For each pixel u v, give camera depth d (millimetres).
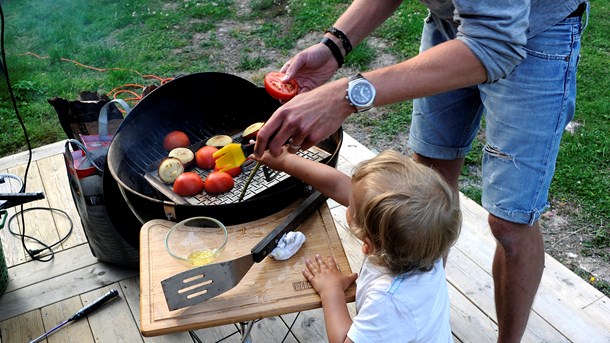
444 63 1245
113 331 2006
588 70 3723
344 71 3857
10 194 1773
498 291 1696
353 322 1259
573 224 2617
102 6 4816
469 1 1204
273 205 1575
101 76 3908
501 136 1511
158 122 2045
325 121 1276
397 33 4203
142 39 4328
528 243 1584
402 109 3473
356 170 1336
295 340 1962
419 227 1196
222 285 1293
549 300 2035
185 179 1743
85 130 2166
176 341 1967
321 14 4555
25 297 2141
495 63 1243
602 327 1942
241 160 1575
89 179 1980
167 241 1417
